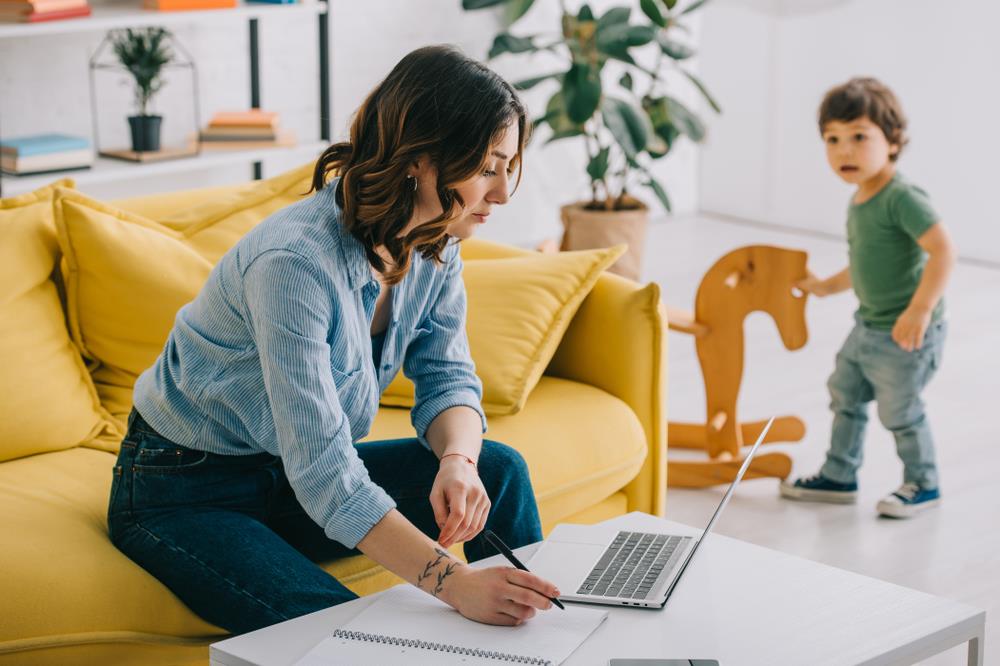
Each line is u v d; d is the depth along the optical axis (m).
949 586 2.42
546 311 2.30
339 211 1.50
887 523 2.73
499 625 1.37
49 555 1.60
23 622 1.51
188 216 2.30
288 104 4.43
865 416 2.83
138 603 1.57
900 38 4.90
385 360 1.67
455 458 1.63
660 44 4.21
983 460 3.07
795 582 1.52
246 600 1.51
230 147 3.74
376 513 1.42
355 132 1.49
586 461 2.16
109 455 2.02
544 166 5.14
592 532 1.67
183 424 1.61
